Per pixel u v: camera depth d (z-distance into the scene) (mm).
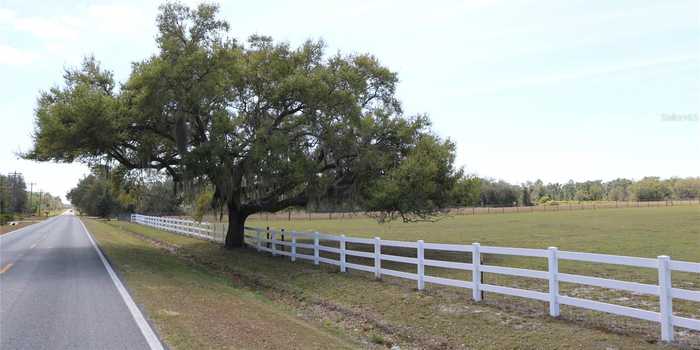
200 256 23969
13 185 109000
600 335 8320
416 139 22938
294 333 8617
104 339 7324
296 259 20297
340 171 22531
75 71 21656
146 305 10031
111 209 92000
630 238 28219
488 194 133000
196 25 20484
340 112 20938
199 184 21875
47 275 14688
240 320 9227
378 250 14727
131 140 22141
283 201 23703
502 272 10812
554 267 9688
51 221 75750
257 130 20078
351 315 11594
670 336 7836
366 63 23750
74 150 20297
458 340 9117
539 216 67688
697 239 26734
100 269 16172
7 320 8625
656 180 183250
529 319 9602
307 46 22797
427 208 21562
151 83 18625
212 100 20391
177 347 6934
